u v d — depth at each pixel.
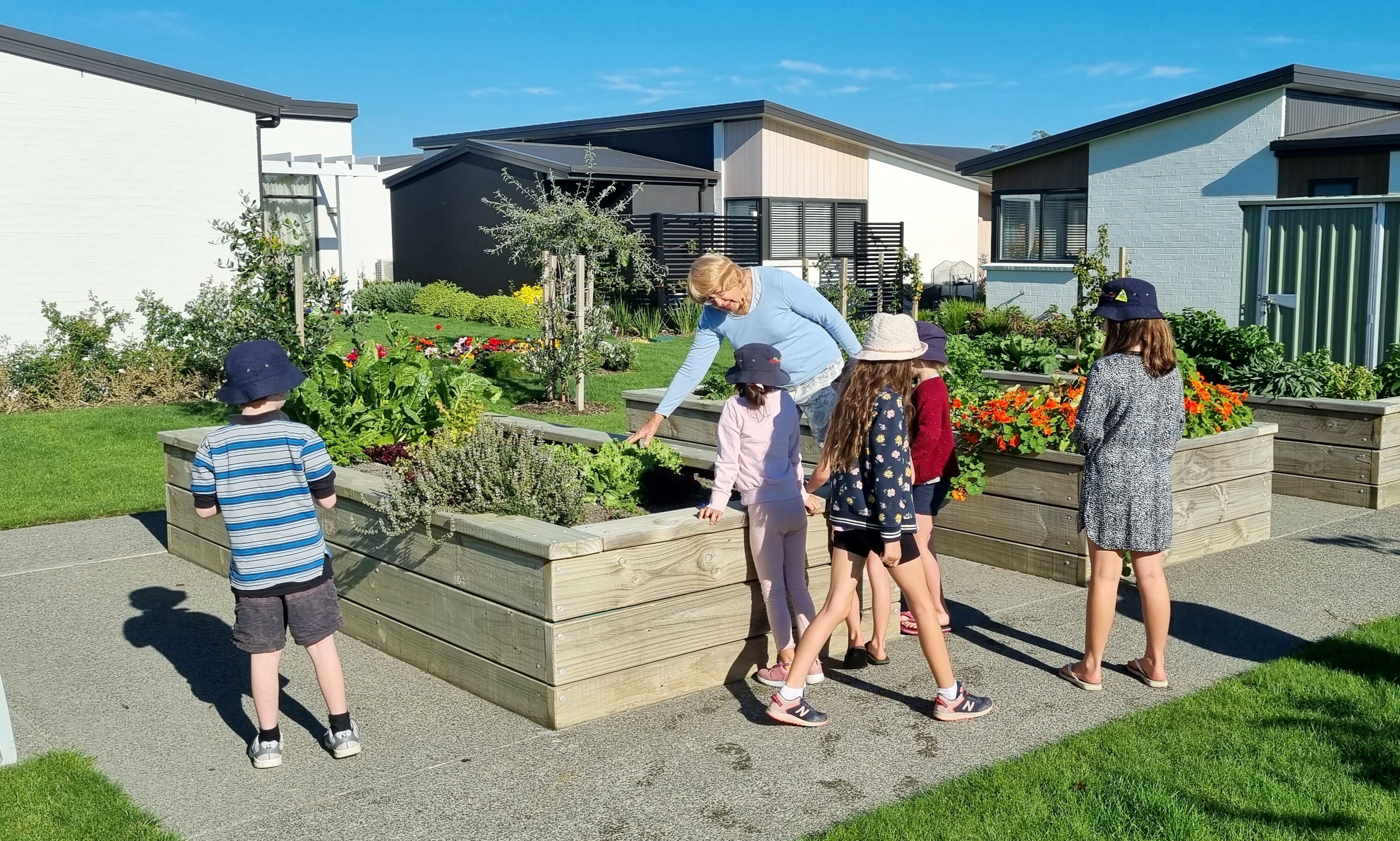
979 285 26.52
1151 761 4.09
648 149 26.14
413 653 5.30
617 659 4.66
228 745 4.45
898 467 4.34
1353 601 6.08
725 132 24.56
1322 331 10.38
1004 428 6.66
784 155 24.48
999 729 4.51
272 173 23.31
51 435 10.69
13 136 13.61
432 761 4.28
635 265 20.70
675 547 4.76
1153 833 3.56
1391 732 4.30
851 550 4.47
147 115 14.52
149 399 12.72
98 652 5.52
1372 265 10.02
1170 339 4.74
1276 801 3.75
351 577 5.69
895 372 4.40
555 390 13.48
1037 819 3.68
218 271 15.23
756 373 4.63
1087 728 4.49
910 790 3.99
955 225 28.47
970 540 7.07
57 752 4.34
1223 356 9.41
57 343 12.91
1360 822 3.61
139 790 4.06
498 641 4.75
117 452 10.16
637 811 3.87
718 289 5.19
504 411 12.70
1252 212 10.70
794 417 4.77
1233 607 6.01
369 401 7.37
